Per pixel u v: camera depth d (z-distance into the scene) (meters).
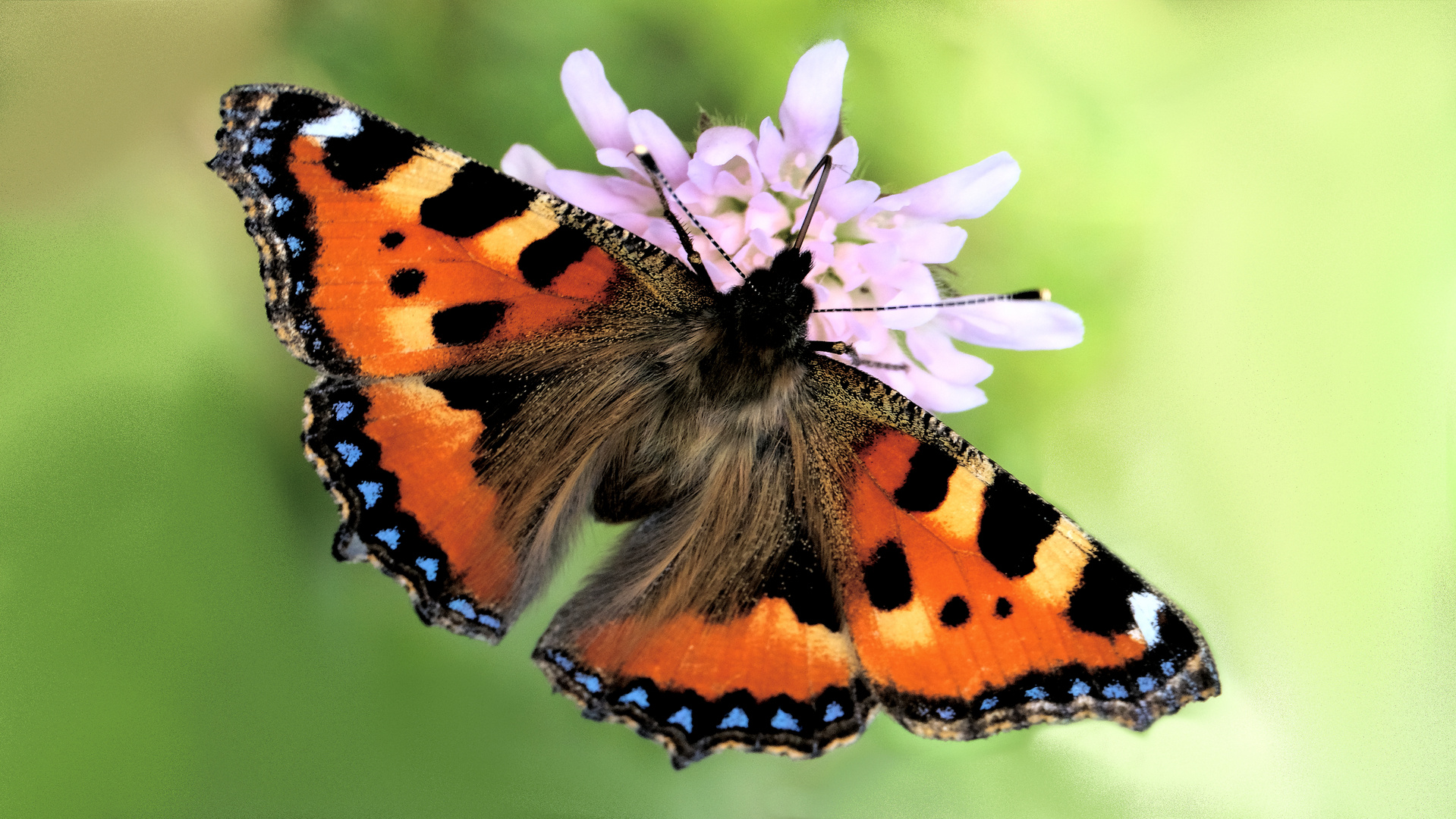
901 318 0.24
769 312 0.23
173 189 0.26
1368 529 0.26
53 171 0.26
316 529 0.26
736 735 0.23
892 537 0.23
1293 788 0.26
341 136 0.23
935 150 0.26
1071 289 0.26
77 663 0.26
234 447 0.26
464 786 0.26
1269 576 0.26
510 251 0.23
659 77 0.26
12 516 0.26
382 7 0.26
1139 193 0.26
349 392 0.23
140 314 0.26
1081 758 0.26
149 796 0.26
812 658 0.23
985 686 0.23
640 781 0.26
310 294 0.23
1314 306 0.27
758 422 0.23
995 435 0.26
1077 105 0.26
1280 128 0.27
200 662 0.26
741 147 0.24
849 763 0.26
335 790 0.26
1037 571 0.23
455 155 0.23
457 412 0.23
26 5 0.26
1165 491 0.26
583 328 0.23
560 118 0.26
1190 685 0.22
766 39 0.26
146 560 0.26
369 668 0.26
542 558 0.23
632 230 0.24
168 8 0.26
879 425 0.23
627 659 0.23
